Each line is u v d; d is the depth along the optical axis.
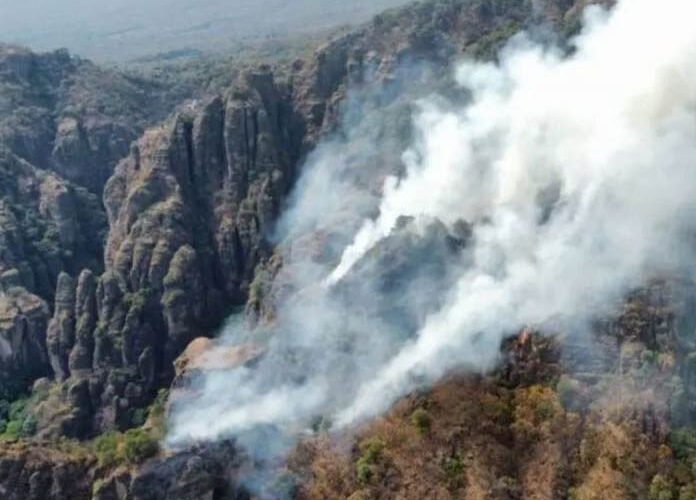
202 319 139.75
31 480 92.12
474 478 83.38
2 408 135.00
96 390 130.75
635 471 80.62
